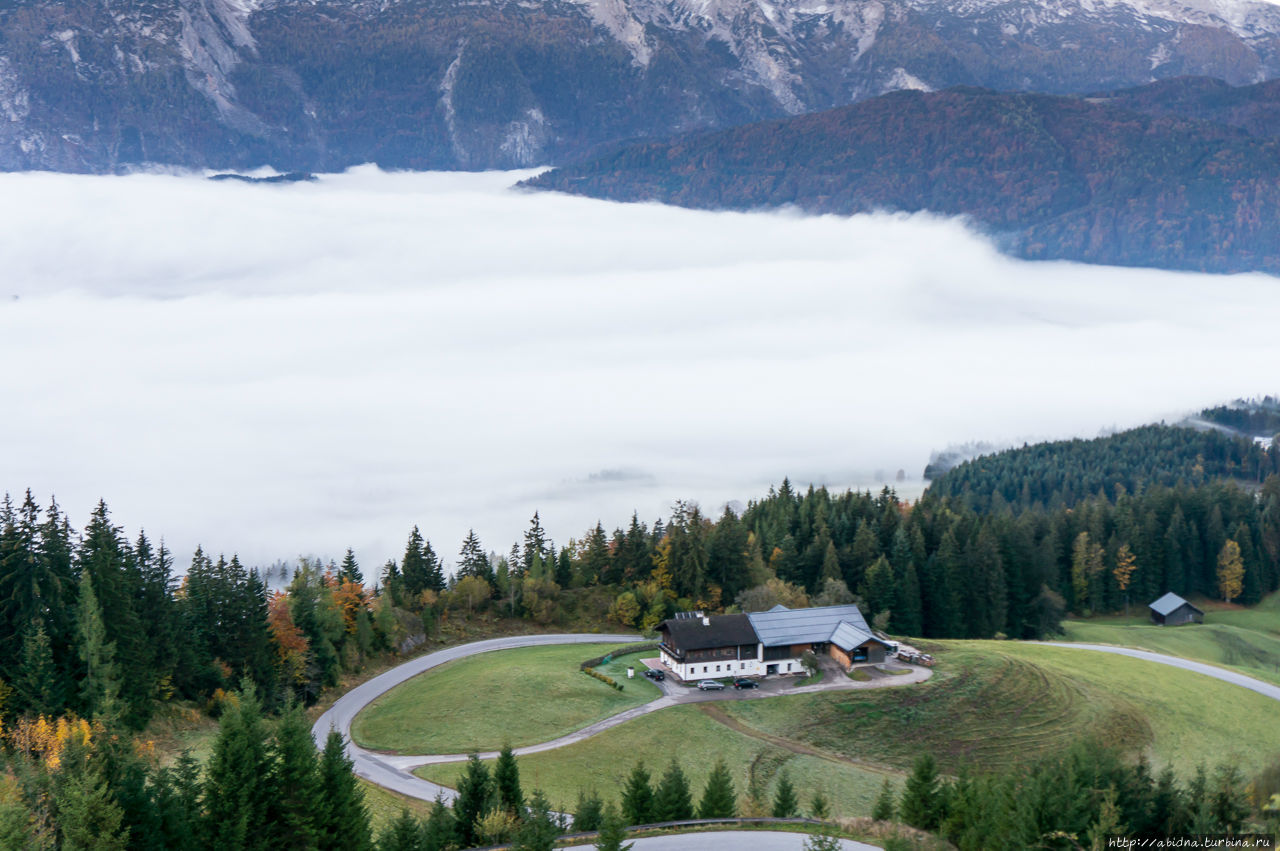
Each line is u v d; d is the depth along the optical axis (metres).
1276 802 56.84
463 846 64.94
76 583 88.00
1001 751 94.38
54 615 84.75
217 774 56.53
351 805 60.19
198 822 55.81
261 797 57.09
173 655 92.00
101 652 81.38
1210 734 100.06
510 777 68.56
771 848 62.31
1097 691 107.25
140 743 80.44
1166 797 56.88
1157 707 104.88
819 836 63.56
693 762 90.00
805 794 84.94
